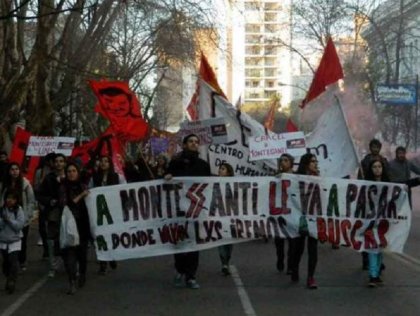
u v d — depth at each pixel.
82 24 24.98
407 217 10.51
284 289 10.20
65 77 22.86
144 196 10.33
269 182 10.52
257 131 14.98
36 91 21.41
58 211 10.54
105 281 10.91
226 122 14.95
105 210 10.20
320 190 10.48
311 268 10.25
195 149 10.66
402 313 8.66
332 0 50.78
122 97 14.12
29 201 11.98
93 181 12.55
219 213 10.45
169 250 10.30
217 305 9.15
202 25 27.83
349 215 10.48
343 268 12.09
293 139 14.10
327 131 13.55
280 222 10.48
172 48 34.00
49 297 9.72
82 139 42.62
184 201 10.38
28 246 15.23
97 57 27.30
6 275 10.27
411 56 54.28
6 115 17.94
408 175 14.83
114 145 14.82
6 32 18.58
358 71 49.56
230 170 12.81
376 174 10.62
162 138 36.47
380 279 10.51
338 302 9.30
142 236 10.30
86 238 10.23
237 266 12.34
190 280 10.29
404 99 39.81
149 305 9.17
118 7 21.34
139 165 15.41
